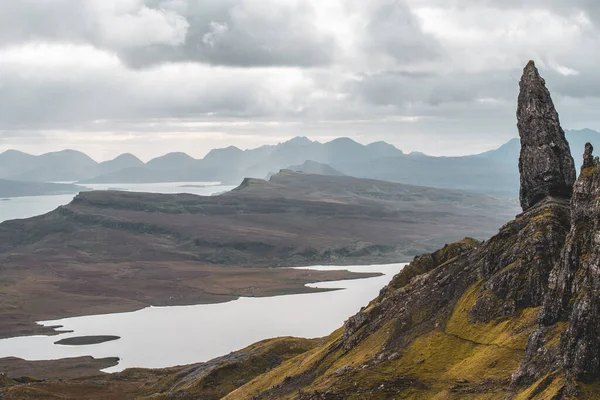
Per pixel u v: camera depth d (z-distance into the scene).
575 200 172.12
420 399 176.25
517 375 158.25
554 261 198.62
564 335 149.38
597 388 136.50
